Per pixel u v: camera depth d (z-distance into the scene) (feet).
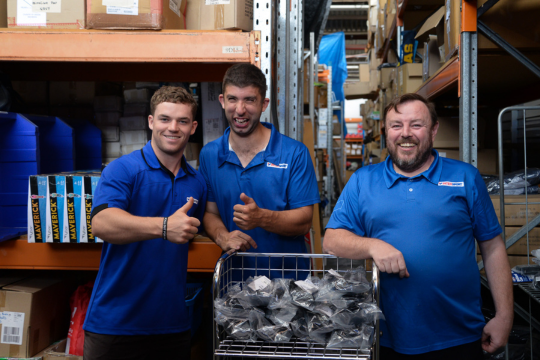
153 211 4.40
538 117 9.38
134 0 5.15
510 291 4.08
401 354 3.99
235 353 3.16
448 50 6.91
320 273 11.06
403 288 3.97
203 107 6.87
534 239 6.27
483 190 4.15
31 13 5.35
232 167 4.86
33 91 7.60
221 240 4.47
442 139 9.45
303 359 3.14
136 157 4.41
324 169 22.61
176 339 4.55
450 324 3.96
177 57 5.23
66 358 5.76
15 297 5.70
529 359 6.15
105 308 4.33
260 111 4.54
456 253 3.97
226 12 5.37
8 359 5.64
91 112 7.53
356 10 35.29
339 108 24.90
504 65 7.43
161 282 4.38
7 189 5.98
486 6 5.77
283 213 4.54
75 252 5.59
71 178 5.32
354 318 3.14
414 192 4.09
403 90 10.83
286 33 6.28
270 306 3.22
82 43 5.24
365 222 4.33
